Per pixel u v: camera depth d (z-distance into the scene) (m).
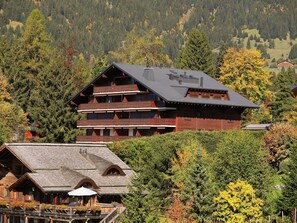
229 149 93.81
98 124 138.12
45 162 91.69
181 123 129.00
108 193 89.81
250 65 171.62
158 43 199.00
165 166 95.25
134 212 75.88
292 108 147.50
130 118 137.12
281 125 118.62
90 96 144.12
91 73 198.25
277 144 114.56
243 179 91.81
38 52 178.75
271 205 92.00
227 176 92.31
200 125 131.25
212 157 98.56
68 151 96.12
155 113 132.25
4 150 95.06
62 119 136.88
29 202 89.75
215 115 133.50
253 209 86.94
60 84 138.75
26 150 93.50
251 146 94.44
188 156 94.25
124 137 130.38
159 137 115.69
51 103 136.62
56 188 86.81
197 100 129.25
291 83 199.12
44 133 135.75
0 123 126.06
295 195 90.50
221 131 118.38
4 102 142.62
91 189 89.62
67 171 90.31
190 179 85.69
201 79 134.50
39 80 146.12
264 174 92.69
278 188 101.38
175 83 134.00
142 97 134.50
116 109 136.12
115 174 93.88
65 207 84.06
